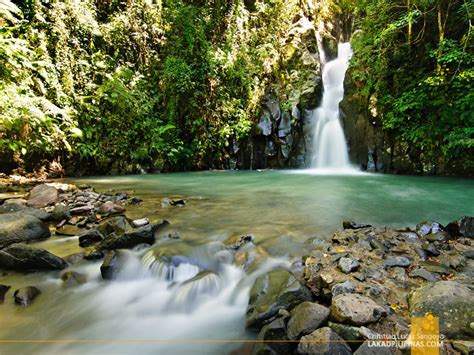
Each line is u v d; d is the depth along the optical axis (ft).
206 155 40.24
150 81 38.47
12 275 9.66
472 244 10.34
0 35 24.70
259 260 10.07
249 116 39.96
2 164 27.73
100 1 36.40
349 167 37.01
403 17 28.78
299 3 45.70
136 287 9.48
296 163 40.19
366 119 34.68
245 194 22.04
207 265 10.16
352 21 52.26
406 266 8.80
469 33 24.75
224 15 41.06
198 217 15.35
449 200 19.35
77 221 14.53
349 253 9.78
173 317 8.21
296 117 39.55
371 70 33.81
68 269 10.01
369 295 7.18
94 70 33.94
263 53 40.93
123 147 35.01
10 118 24.45
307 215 15.74
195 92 38.11
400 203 18.63
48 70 29.81
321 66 44.68
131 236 11.24
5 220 11.97
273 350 5.95
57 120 29.71
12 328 7.48
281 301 7.23
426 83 27.73
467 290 6.51
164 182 28.58
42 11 29.96
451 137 26.48
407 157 31.45
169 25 38.68
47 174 30.12
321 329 5.92
